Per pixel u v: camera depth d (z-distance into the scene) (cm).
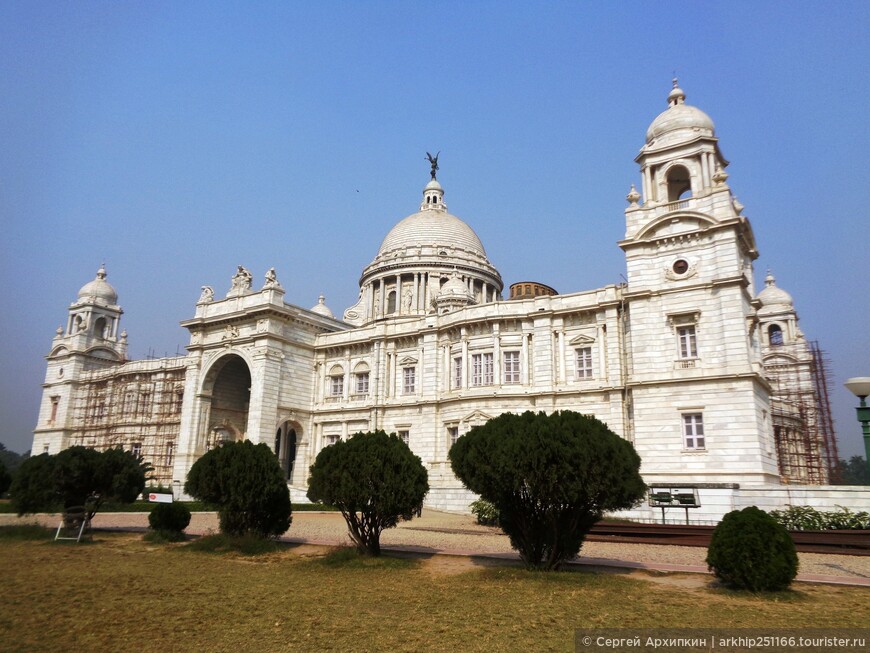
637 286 5256
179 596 1994
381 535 3766
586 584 2164
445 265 10019
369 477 2719
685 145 5384
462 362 6550
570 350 6078
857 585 2158
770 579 2009
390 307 10150
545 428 2373
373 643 1485
